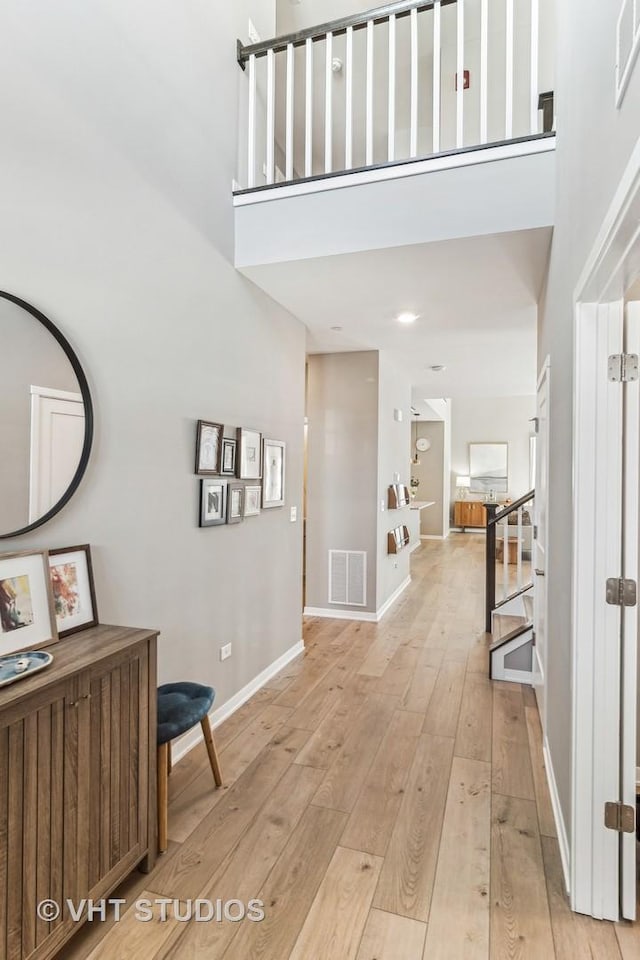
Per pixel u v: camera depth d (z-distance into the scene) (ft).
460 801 7.10
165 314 7.64
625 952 4.86
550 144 7.59
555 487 7.49
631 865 5.22
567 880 5.56
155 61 7.41
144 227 7.19
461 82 8.09
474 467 39.73
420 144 14.60
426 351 16.22
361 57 12.06
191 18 8.28
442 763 8.05
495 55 11.81
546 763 7.91
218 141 9.05
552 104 9.18
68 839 4.53
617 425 5.39
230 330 9.48
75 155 6.03
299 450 12.89
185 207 8.10
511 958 4.77
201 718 6.74
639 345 5.41
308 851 6.10
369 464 16.21
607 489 5.40
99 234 6.40
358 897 5.43
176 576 8.02
